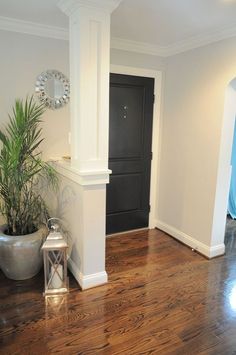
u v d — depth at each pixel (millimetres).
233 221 4008
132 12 2180
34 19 2385
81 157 2051
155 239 3322
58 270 2182
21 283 2314
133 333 1806
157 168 3555
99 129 2086
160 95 3361
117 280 2414
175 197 3305
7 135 2584
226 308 2076
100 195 2172
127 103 3164
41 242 2322
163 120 3410
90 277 2273
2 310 1983
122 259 2805
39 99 2676
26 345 1683
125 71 3062
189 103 2982
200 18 2279
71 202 2348
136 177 3428
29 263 2297
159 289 2299
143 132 3350
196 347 1706
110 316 1957
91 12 1896
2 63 2482
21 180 2289
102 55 1992
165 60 3291
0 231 2369
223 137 2658
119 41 2898
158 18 2299
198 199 2967
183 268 2652
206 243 2900
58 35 2637
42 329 1814
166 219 3498
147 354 1645
